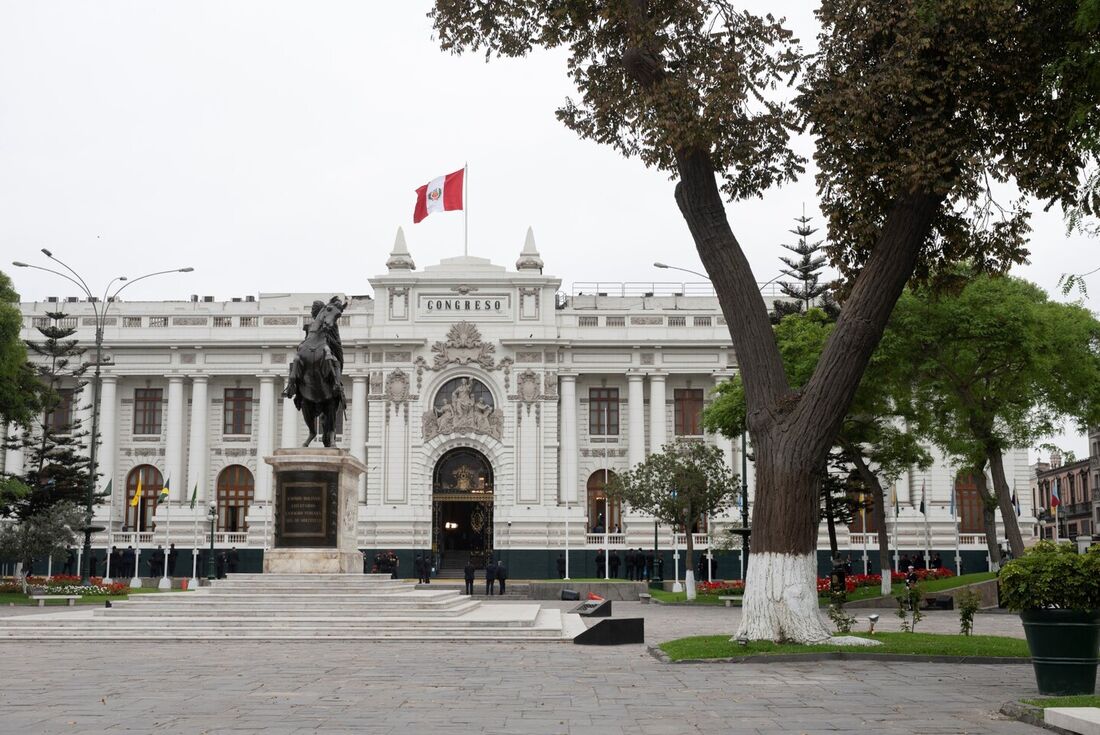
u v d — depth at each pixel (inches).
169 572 2486.5
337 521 1113.4
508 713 506.6
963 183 807.1
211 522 2532.0
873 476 1808.6
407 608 1042.7
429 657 802.2
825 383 832.9
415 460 2682.1
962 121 815.1
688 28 885.2
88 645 912.3
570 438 2733.8
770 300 2935.5
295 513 1107.9
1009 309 1476.4
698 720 486.0
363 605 1041.5
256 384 2815.0
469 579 2050.9
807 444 836.6
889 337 1481.3
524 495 2667.3
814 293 2453.2
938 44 786.2
